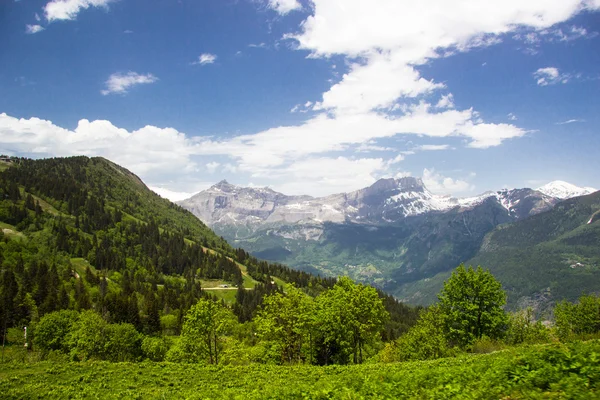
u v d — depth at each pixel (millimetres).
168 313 166875
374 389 20328
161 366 48750
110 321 134500
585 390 14188
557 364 17141
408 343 73500
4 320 114812
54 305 134375
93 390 37969
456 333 56781
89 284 184625
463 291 56375
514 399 15062
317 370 44750
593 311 64562
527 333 58094
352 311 59281
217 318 67438
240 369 47375
